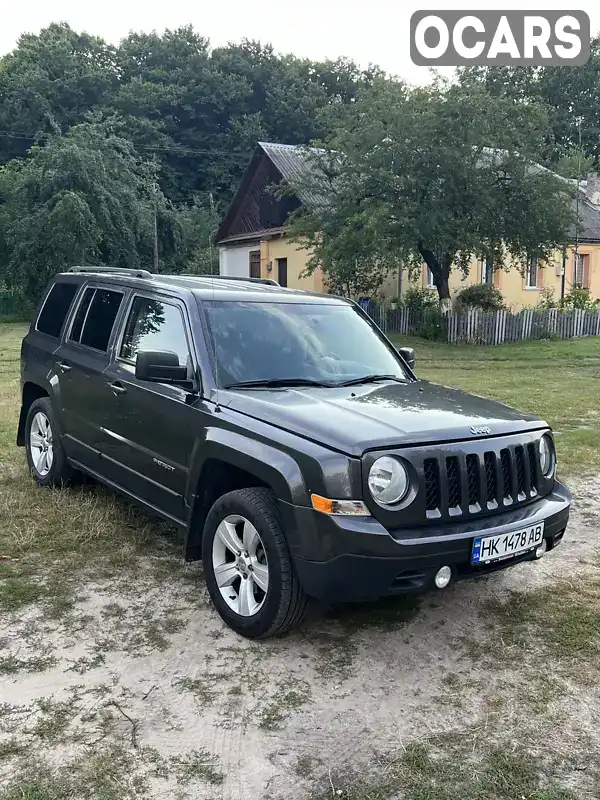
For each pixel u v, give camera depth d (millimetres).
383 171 21156
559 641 3717
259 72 68438
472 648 3637
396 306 26141
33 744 2797
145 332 4734
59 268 34000
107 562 4617
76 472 5863
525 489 3746
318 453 3299
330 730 2930
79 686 3203
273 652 3555
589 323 25016
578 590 4344
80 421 5328
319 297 5180
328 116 25531
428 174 21281
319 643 3658
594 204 33938
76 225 33688
